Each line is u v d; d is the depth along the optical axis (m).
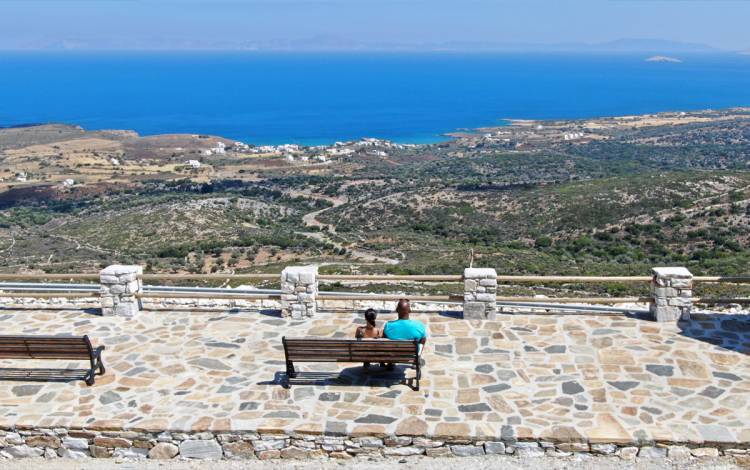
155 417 6.52
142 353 8.22
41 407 6.77
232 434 6.30
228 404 6.78
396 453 6.20
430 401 6.76
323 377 7.37
